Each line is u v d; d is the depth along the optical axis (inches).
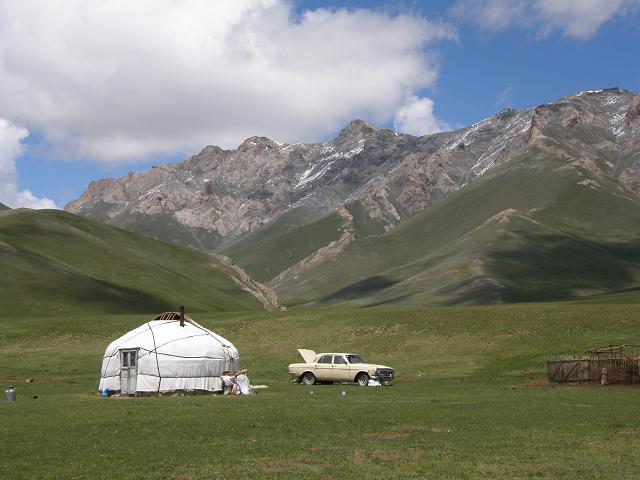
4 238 5777.6
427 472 665.0
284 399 1425.9
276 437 877.2
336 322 2869.1
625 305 2824.8
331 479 635.5
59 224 6806.1
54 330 2950.3
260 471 671.8
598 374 1706.4
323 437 874.1
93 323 3070.9
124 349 1662.2
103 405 1302.9
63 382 2006.6
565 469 675.4
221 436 885.8
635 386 1621.6
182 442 838.5
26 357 2522.1
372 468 683.4
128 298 5305.1
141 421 1030.4
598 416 1064.8
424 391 1604.3
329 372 1870.1
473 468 682.8
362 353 2422.5
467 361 2193.7
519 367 2057.1
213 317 3171.8
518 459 727.7
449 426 965.2
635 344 2128.4
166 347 1665.8
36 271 5187.0
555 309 2755.9
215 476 650.8
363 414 1107.3
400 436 880.3
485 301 7716.5
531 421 1010.7
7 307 4379.9
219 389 1702.8
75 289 5049.2
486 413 1111.6
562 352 2151.8
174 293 6072.8
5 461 721.6
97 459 733.3
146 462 718.5
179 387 1657.2
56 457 743.1
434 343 2438.5
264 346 2655.0
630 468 679.7
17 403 1336.1
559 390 1567.4
